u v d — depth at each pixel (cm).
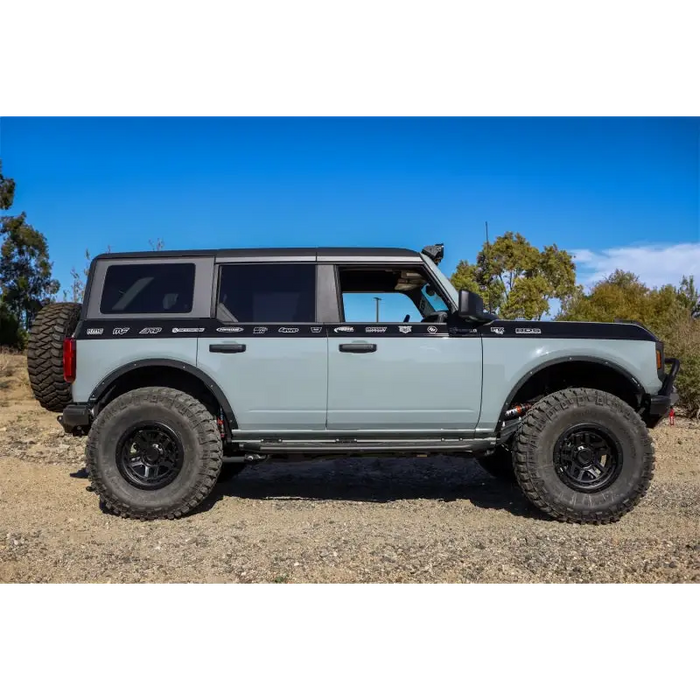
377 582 350
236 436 509
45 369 545
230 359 499
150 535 445
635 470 477
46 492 572
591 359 503
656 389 509
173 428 489
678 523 473
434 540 428
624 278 3011
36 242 3275
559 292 2923
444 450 514
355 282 541
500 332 507
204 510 520
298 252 523
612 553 398
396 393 501
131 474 492
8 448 789
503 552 402
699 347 1118
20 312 3122
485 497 567
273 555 396
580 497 475
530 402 531
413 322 512
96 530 459
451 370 502
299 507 530
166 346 501
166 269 520
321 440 511
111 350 501
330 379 499
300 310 512
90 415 504
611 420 481
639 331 516
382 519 489
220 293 515
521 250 2875
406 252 525
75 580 354
